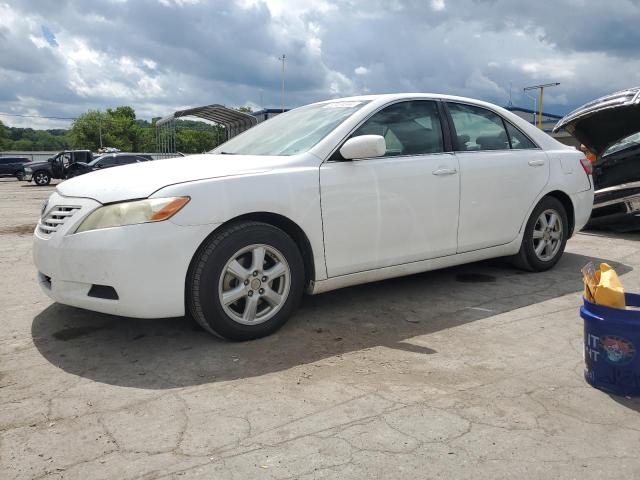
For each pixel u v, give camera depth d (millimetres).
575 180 5449
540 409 2707
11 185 29719
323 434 2482
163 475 2199
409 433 2486
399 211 4137
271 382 3020
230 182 3443
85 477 2195
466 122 4734
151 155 27453
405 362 3287
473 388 2938
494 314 4164
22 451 2383
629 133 7344
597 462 2271
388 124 4238
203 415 2668
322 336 3709
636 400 2797
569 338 3672
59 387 2998
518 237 5035
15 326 3971
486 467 2232
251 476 2184
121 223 3242
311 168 3764
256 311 3615
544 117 37656
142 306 3254
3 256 6773
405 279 5129
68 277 3375
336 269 3902
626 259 6020
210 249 3375
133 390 2949
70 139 113812
